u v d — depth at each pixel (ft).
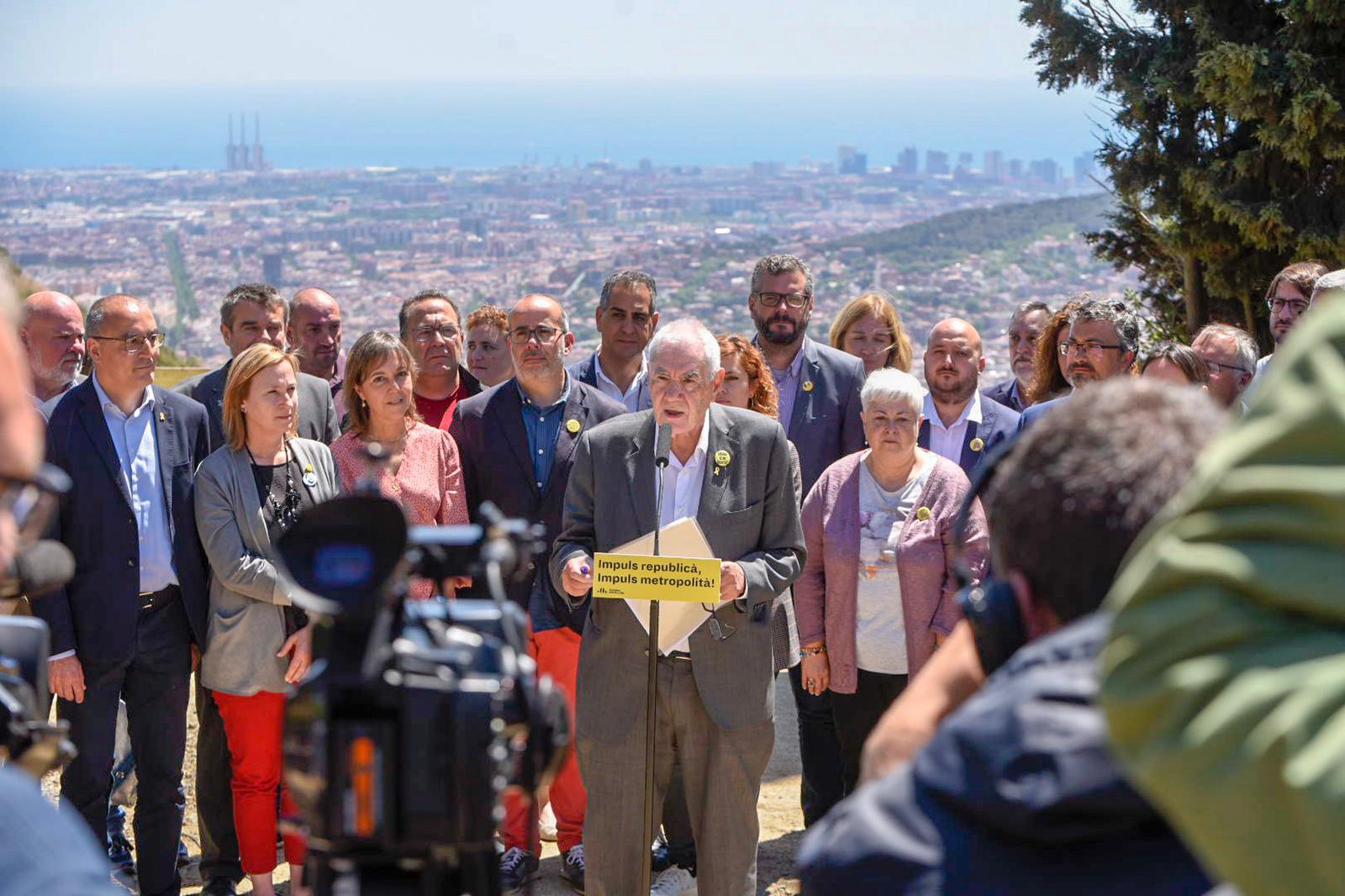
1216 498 2.80
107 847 15.89
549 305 18.40
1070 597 4.40
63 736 5.17
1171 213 43.09
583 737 14.70
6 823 3.25
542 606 17.57
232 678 15.48
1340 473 2.65
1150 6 43.47
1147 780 2.82
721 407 14.99
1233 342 18.06
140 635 15.83
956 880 3.96
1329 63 39.83
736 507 14.51
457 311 22.40
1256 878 2.61
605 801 14.55
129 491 15.78
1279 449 2.73
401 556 4.61
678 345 14.25
